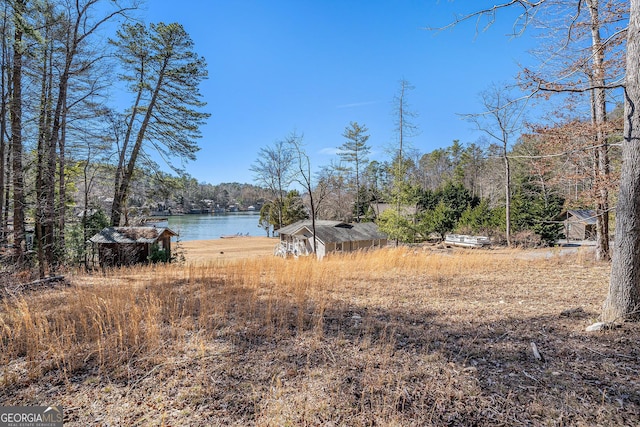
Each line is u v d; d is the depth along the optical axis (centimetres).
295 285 552
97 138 1080
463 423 194
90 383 246
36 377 255
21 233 889
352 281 625
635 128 321
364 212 3391
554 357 271
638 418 193
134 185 1512
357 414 204
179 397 226
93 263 1202
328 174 2947
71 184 1372
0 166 808
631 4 330
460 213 2673
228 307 438
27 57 851
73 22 934
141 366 269
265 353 292
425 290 542
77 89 987
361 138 3075
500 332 333
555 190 1883
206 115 1546
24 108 850
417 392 226
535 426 190
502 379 241
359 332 341
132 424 199
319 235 1928
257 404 216
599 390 221
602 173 782
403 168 1750
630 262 323
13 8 771
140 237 1275
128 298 453
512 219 1936
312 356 284
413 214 1864
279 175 2636
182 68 1454
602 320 339
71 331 335
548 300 453
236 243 3138
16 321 349
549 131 768
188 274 712
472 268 774
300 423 196
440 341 316
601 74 639
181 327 355
